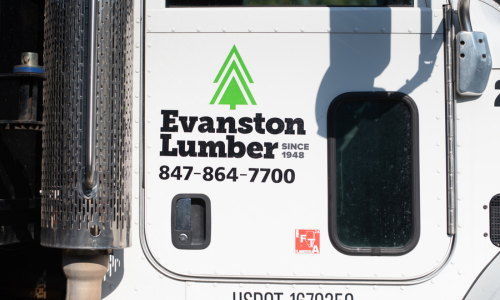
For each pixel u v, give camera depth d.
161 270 1.88
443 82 1.89
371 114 1.90
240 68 1.90
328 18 1.90
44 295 2.07
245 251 1.86
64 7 1.62
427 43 1.89
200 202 1.89
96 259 1.67
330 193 1.86
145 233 1.89
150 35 1.92
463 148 1.88
